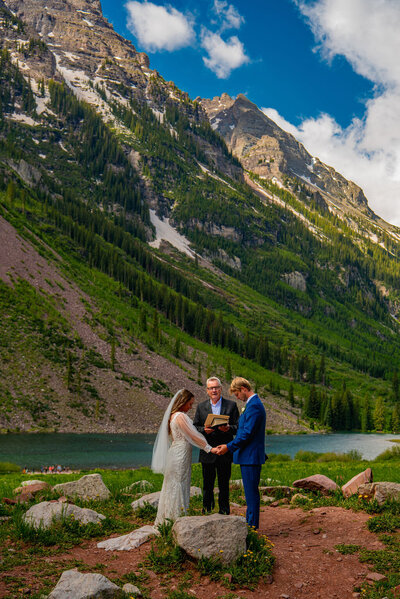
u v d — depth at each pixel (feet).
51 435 240.73
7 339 323.57
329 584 20.25
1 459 174.60
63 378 310.24
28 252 485.15
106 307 487.20
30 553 23.11
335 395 513.04
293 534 27.35
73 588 17.02
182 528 22.15
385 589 19.17
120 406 306.55
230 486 45.32
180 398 27.86
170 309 638.94
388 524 26.91
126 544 24.50
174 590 19.26
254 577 20.38
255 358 647.97
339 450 257.75
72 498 36.24
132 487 46.37
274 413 453.99
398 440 343.87
